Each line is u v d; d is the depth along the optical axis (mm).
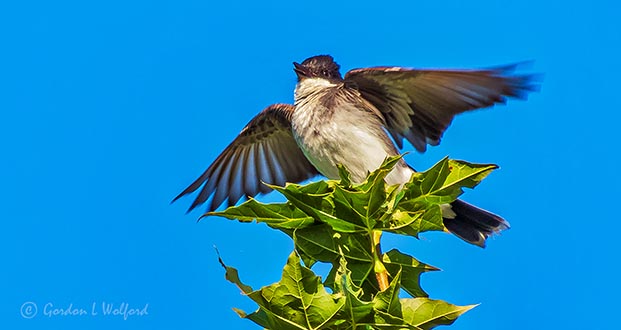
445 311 6137
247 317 6422
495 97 10539
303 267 6230
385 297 6145
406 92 11461
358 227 6922
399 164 11969
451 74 10492
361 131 11938
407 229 6906
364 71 11406
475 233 12242
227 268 6395
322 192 6816
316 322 6309
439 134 11562
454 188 6742
